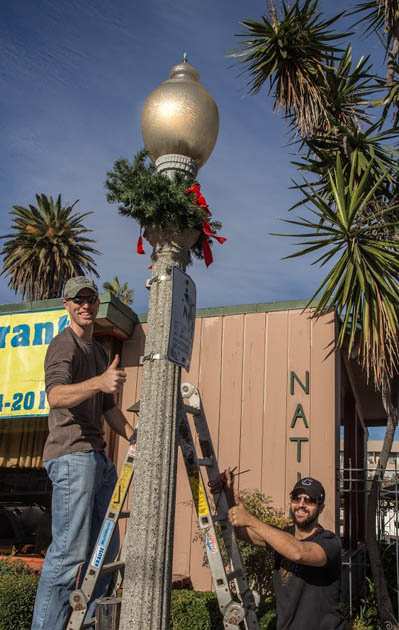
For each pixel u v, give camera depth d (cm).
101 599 294
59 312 773
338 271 634
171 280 302
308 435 675
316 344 699
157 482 277
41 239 3666
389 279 633
